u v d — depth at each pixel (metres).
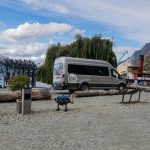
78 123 14.17
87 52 48.34
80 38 48.84
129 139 11.40
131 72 47.62
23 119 14.70
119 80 33.53
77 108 19.08
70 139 11.05
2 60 36.88
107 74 32.88
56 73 31.39
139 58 48.44
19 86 21.88
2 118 14.76
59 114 16.58
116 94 29.41
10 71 36.91
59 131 12.33
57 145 10.15
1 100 21.61
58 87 30.91
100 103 22.30
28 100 16.38
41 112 17.11
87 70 31.72
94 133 12.20
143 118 16.27
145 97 27.86
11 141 10.46
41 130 12.39
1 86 36.50
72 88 30.95
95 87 32.12
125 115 17.06
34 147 9.80
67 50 49.78
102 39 49.03
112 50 49.22
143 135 12.15
